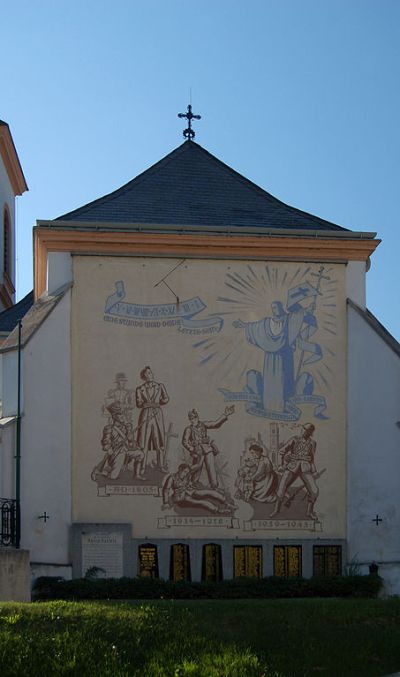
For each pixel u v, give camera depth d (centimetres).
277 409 3319
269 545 3253
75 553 3172
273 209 3562
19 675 1930
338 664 2133
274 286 3372
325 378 3347
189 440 3275
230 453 3284
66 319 3284
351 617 2423
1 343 3994
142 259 3347
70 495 3206
